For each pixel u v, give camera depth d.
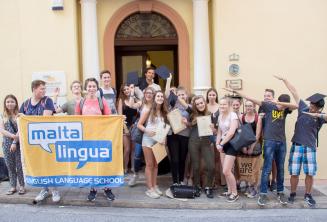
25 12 8.58
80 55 8.95
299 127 6.83
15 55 8.67
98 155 6.66
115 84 9.20
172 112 6.99
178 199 6.92
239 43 8.61
